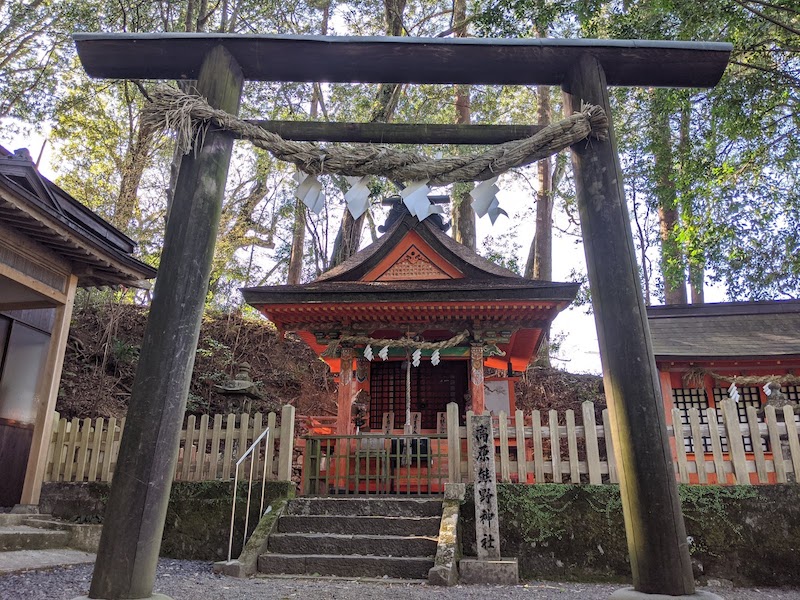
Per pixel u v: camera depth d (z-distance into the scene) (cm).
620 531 723
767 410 760
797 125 1392
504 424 816
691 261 1383
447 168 356
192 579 645
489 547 723
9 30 1697
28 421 968
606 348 339
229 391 982
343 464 1046
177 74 386
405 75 381
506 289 1019
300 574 704
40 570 643
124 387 1741
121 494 294
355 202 371
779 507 713
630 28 1291
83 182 2034
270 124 374
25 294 909
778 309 1511
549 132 354
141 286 1057
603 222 351
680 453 767
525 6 1288
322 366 2286
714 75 385
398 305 1041
